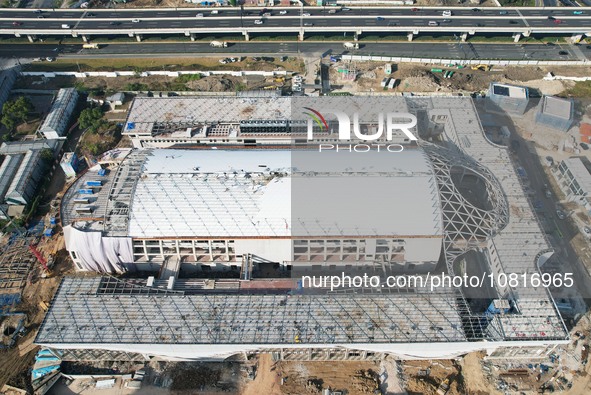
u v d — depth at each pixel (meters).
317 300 113.88
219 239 123.88
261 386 110.12
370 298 113.94
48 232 140.50
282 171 134.12
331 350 110.19
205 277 133.88
